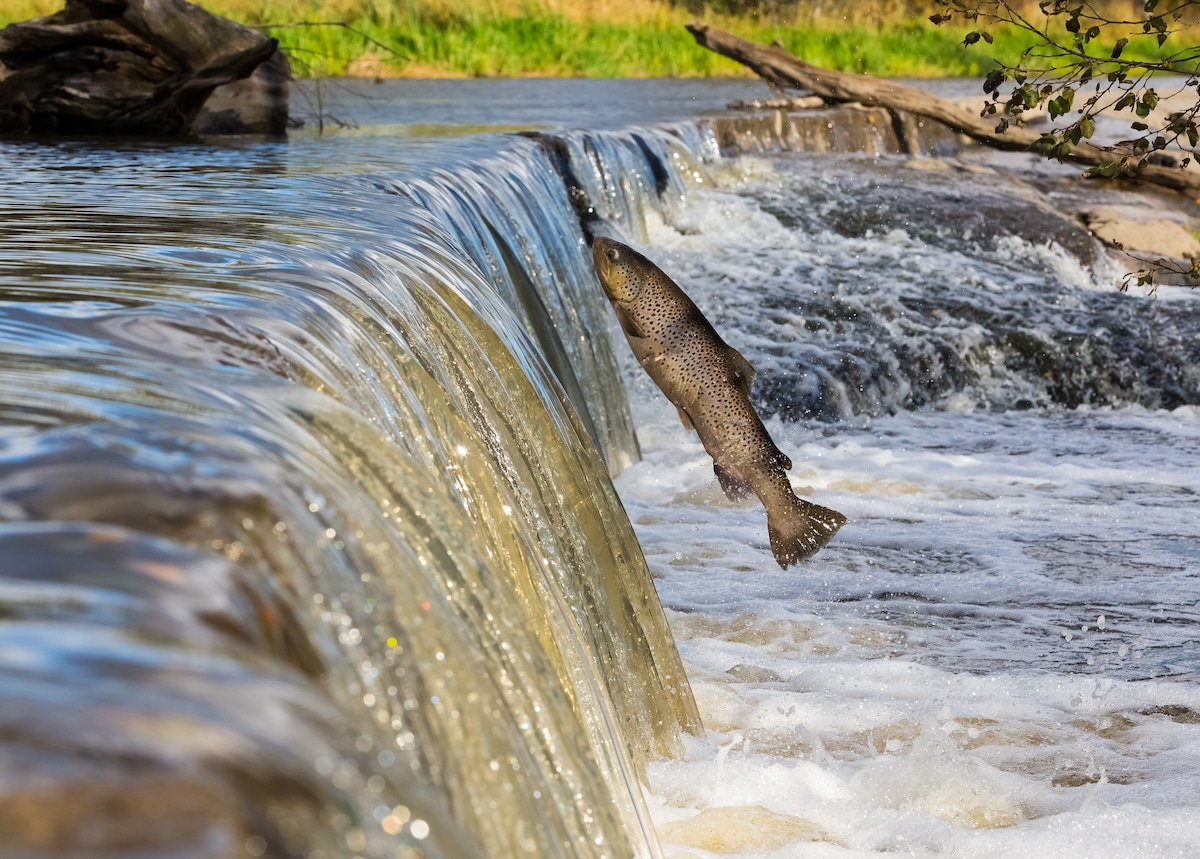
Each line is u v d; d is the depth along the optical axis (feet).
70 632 4.52
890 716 18.51
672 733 16.55
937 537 28.76
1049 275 52.16
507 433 16.11
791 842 14.61
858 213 53.98
